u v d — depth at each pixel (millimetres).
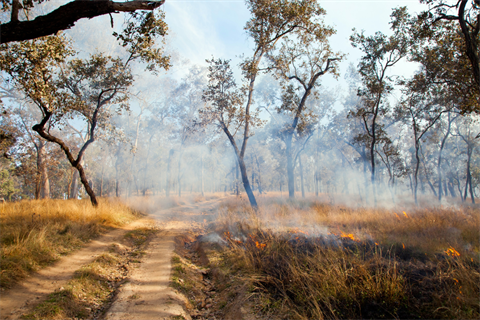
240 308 3619
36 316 3258
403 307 3115
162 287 4461
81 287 4305
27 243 5469
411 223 7719
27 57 7852
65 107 10422
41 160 20500
